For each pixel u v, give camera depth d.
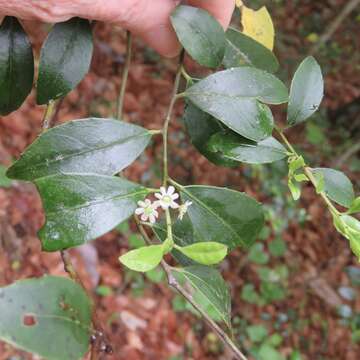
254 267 0.72
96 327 0.10
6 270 0.52
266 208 0.75
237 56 0.17
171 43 0.16
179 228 0.13
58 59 0.15
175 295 0.63
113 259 0.61
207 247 0.12
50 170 0.12
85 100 0.70
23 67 0.15
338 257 0.79
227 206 0.14
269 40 0.17
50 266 0.55
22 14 0.14
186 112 0.15
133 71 0.77
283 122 0.82
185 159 0.74
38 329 0.09
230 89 0.14
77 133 0.13
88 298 0.10
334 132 0.90
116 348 0.57
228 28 0.17
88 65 0.15
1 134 0.60
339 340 0.73
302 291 0.74
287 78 0.90
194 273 0.13
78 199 0.12
